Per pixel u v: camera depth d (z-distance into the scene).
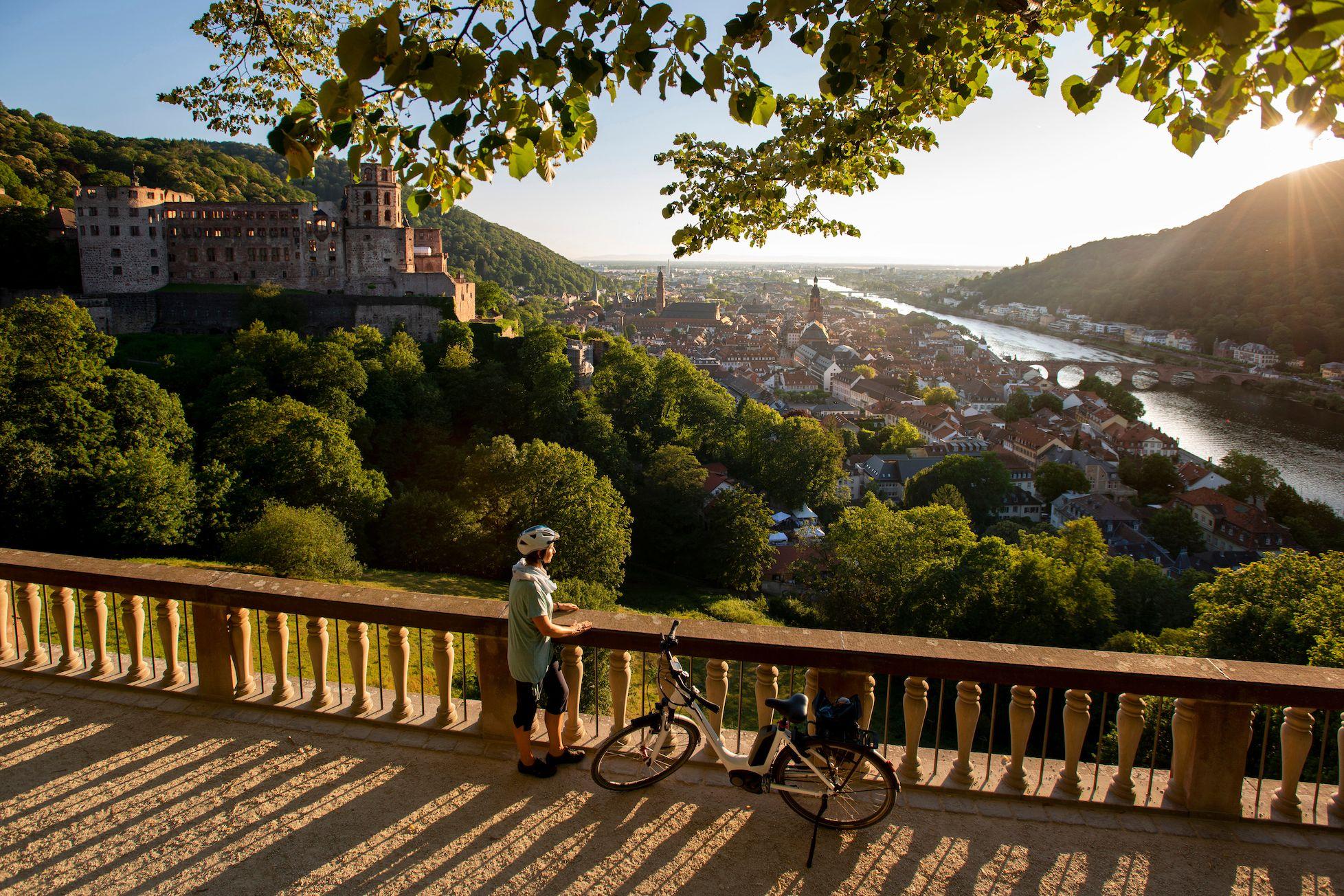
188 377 80.69
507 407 92.94
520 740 9.57
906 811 9.30
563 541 62.59
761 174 13.97
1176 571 99.50
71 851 8.49
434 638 10.53
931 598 58.88
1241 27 5.57
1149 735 30.05
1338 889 8.32
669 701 9.38
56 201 140.50
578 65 7.46
